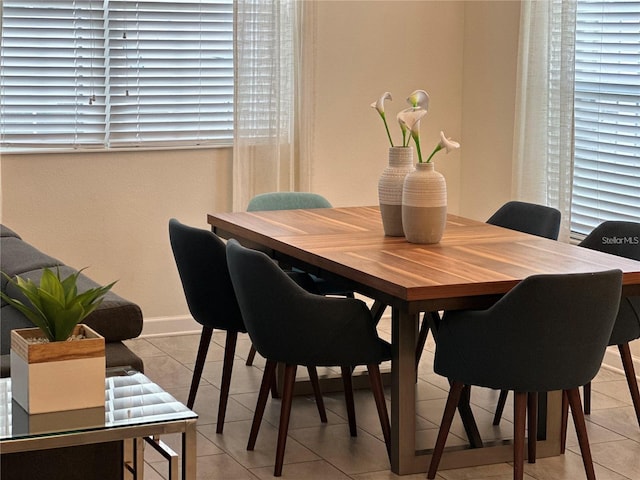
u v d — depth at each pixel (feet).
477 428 12.89
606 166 17.29
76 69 17.89
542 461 12.79
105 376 8.98
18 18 17.35
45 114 17.84
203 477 12.02
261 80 18.43
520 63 18.16
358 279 11.71
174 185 18.67
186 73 18.66
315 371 13.97
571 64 16.93
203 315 13.80
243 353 17.69
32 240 17.83
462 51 20.58
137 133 18.53
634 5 16.44
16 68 17.52
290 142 18.98
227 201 19.10
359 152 20.01
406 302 11.03
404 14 19.99
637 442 13.50
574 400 11.44
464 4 20.45
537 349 10.77
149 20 18.22
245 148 18.57
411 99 13.91
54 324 8.43
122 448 9.67
